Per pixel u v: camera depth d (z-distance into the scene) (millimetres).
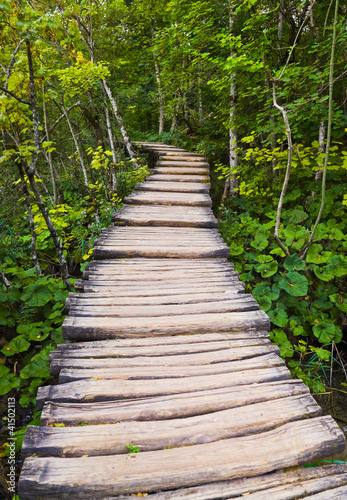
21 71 3365
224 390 1636
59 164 8172
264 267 3965
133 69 10086
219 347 2004
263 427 1409
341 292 3998
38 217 4215
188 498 1143
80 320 2236
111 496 1155
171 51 6191
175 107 10164
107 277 2924
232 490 1166
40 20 2832
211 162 9453
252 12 5395
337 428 1377
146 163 9180
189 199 5148
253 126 6023
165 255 3377
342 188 5281
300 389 1635
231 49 4824
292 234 4281
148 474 1196
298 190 5699
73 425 1436
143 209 4781
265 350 1979
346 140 6465
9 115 3375
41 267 4840
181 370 1794
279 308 3578
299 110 4609
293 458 1260
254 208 6250
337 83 5613
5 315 3447
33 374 2721
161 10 8914
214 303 2473
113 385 1675
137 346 2014
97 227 5383
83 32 6844
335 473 1232
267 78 5195
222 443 1328
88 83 5621
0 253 4531
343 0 5035
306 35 5992
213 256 3396
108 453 1301
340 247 4508
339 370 3592
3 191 5621
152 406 1532
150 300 2518
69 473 1197
